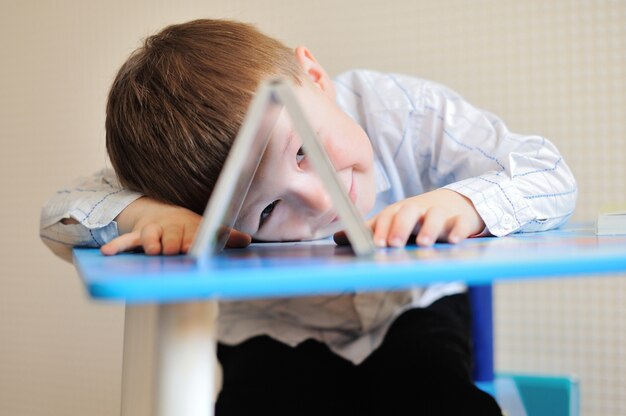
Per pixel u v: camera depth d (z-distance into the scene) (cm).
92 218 79
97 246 80
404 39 144
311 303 102
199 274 35
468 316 109
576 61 134
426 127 109
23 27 169
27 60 169
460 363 89
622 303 137
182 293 33
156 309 44
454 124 106
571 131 134
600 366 138
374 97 111
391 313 98
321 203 73
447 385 83
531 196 78
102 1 163
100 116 163
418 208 60
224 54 80
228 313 108
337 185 43
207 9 156
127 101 83
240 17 154
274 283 34
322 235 83
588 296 139
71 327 162
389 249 53
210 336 45
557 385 121
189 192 79
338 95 113
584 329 139
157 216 71
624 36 131
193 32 86
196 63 80
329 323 101
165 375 43
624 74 131
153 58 84
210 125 75
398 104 109
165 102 79
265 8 152
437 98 110
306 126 41
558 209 82
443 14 141
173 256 58
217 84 77
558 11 135
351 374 98
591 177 133
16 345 166
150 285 33
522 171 81
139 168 82
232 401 93
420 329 95
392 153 111
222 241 58
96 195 83
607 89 132
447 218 60
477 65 140
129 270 39
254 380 97
